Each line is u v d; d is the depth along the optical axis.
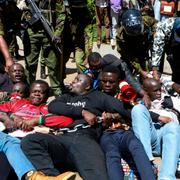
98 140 5.11
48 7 6.98
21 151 4.59
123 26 6.49
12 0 6.87
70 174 4.25
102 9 11.02
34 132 4.96
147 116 5.09
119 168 4.68
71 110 5.08
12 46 7.39
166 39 6.39
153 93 5.82
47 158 4.53
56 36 6.98
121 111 5.16
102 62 6.26
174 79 6.56
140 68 6.71
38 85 5.38
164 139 5.02
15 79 6.05
